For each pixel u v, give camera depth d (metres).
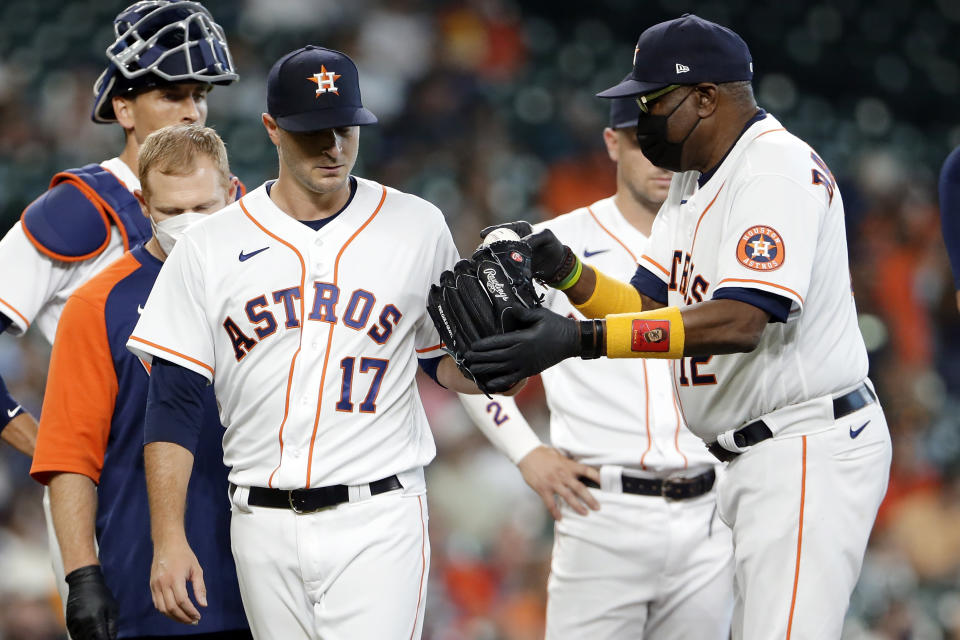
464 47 43.84
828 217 12.09
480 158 40.53
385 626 11.73
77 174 15.22
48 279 15.03
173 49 15.06
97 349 12.99
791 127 46.44
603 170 42.75
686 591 16.16
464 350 11.58
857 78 50.25
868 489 12.26
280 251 12.02
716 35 12.17
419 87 42.22
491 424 16.94
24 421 15.30
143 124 15.38
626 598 16.20
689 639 16.33
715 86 12.18
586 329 11.45
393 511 11.98
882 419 12.59
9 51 41.62
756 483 12.32
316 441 11.81
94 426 12.95
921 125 50.75
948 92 51.12
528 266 11.88
